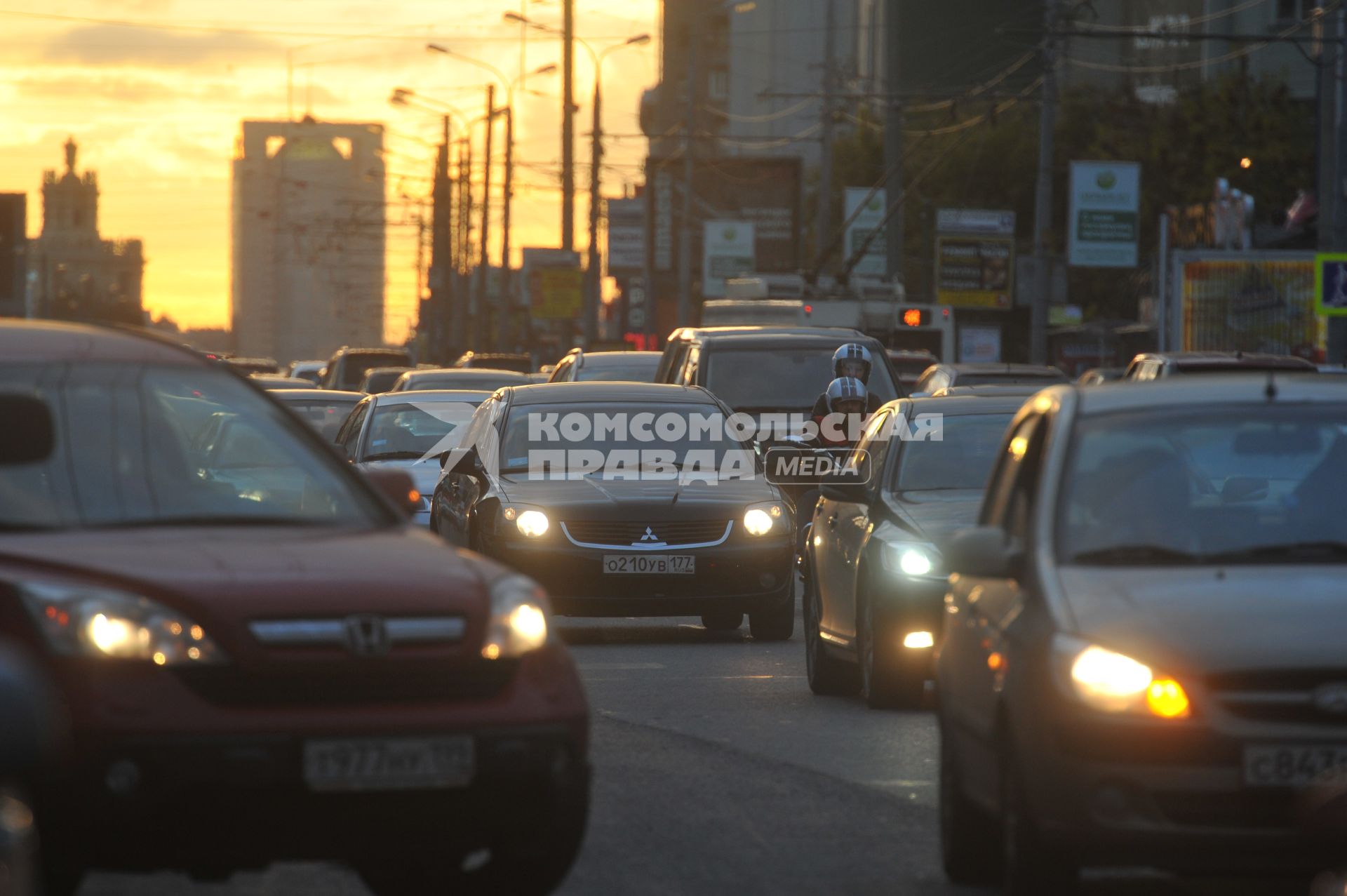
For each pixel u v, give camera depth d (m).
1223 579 22.08
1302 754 20.06
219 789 19.80
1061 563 22.81
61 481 22.83
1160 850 20.28
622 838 26.86
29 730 11.55
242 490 25.22
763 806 29.17
